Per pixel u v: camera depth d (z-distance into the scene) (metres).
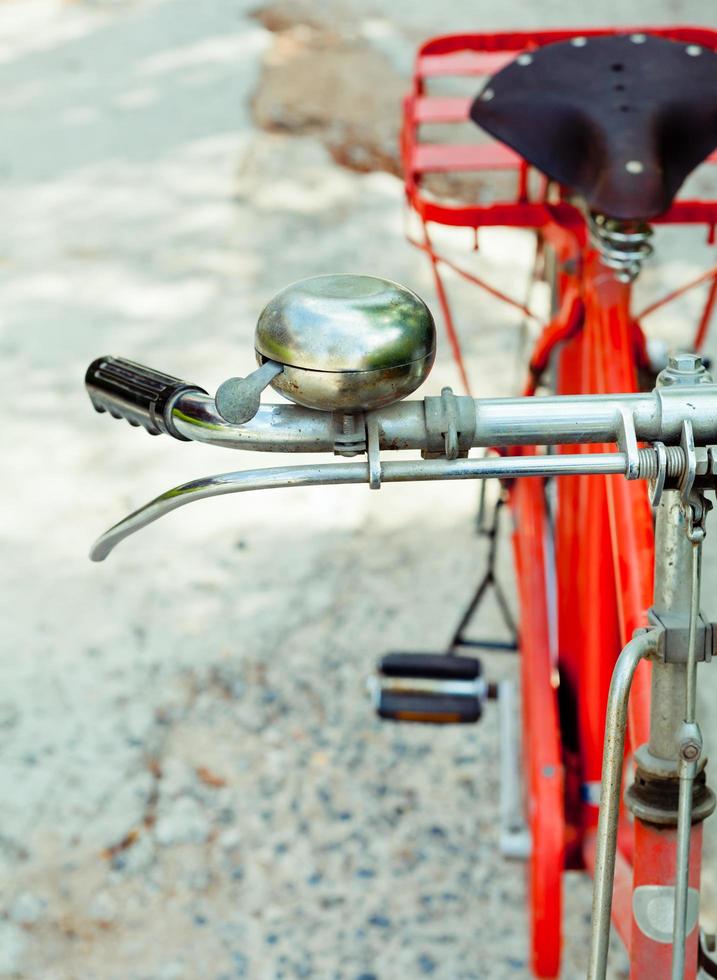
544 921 1.64
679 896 0.98
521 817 2.07
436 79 6.13
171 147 5.74
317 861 2.38
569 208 1.79
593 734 1.71
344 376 0.91
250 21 7.24
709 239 1.79
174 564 3.24
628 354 1.57
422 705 2.05
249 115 5.99
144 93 6.37
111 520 3.39
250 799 2.52
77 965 2.17
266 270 4.71
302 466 0.97
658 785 1.08
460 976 2.13
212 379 4.00
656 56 1.65
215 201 5.25
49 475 3.60
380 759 2.61
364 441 0.96
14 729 2.70
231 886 2.33
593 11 6.99
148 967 2.17
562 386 1.82
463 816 2.47
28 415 3.88
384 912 2.27
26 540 3.33
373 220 5.03
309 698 2.78
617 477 1.50
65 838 2.42
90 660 2.90
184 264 4.77
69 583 3.17
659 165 1.52
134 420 1.04
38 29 7.44
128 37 7.18
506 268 4.66
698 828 1.08
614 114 1.56
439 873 2.35
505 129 1.61
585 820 1.74
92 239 5.00
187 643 2.95
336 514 3.45
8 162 5.73
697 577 0.95
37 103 6.37
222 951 2.20
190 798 2.52
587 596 1.70
